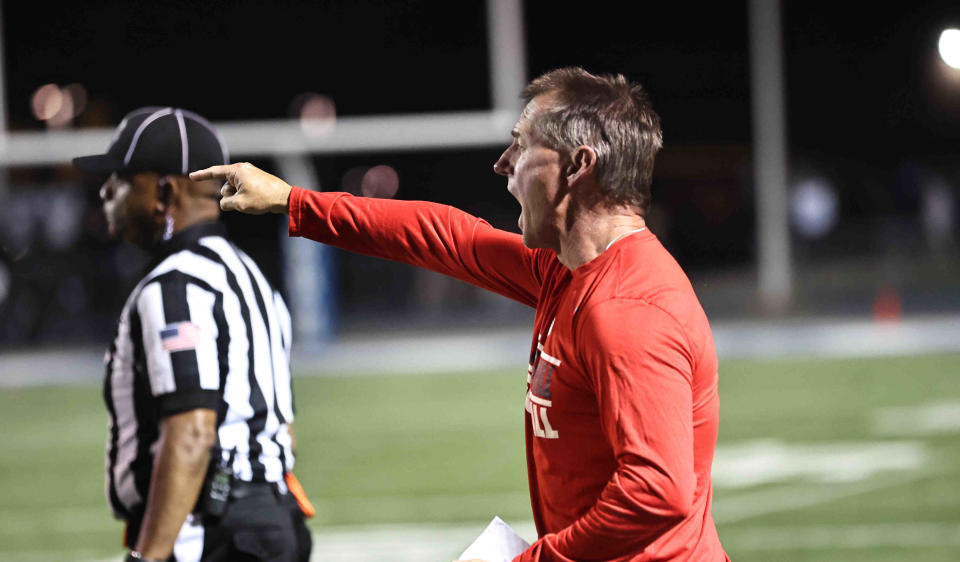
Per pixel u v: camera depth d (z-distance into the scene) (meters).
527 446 5.29
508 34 42.62
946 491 17.05
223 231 6.72
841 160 66.25
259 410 6.45
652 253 4.91
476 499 17.30
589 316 4.73
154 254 6.64
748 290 51.84
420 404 26.66
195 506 6.21
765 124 46.78
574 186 4.98
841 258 55.69
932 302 45.66
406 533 15.45
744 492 17.39
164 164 6.53
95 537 15.86
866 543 14.40
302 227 5.99
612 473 4.88
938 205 55.66
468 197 61.94
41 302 40.88
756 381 28.58
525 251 5.84
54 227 41.03
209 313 6.27
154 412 6.23
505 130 42.38
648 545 4.73
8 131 51.88
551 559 4.73
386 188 62.78
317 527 15.96
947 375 28.36
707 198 60.38
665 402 4.55
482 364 33.34
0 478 20.06
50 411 27.47
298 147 40.03
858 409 24.22
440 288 48.28
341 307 47.69
